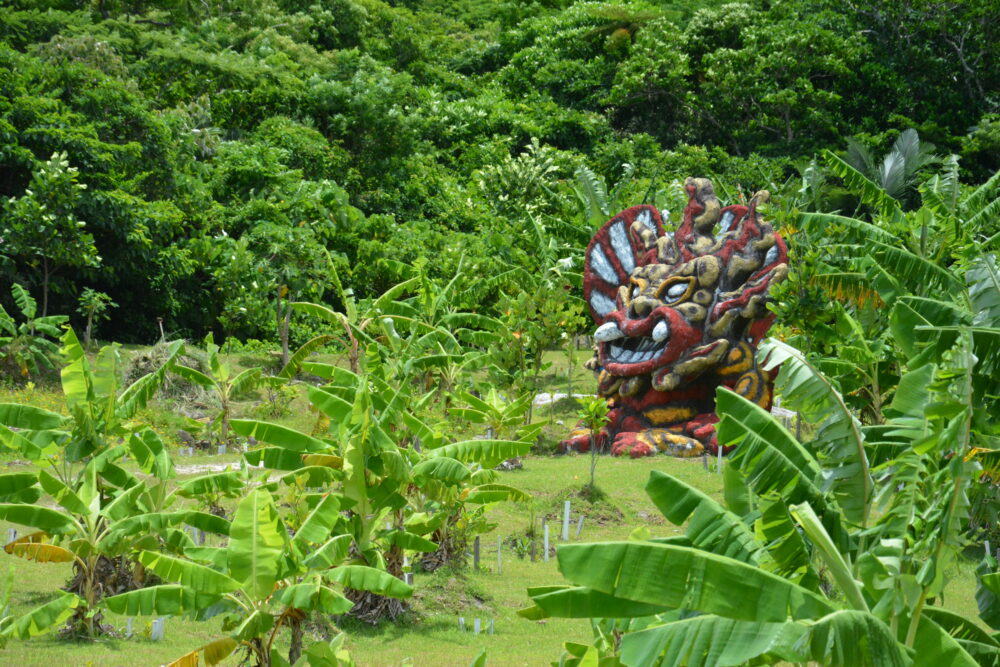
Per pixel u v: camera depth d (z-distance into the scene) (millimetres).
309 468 13969
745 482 9531
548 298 30578
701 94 73312
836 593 14766
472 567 18344
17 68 40906
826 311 22844
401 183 58344
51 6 60844
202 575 10453
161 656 12602
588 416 22922
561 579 18047
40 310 39094
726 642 7301
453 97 76438
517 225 45500
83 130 38656
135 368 30750
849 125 67375
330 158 55188
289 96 59219
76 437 14797
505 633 15031
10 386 30359
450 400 27891
